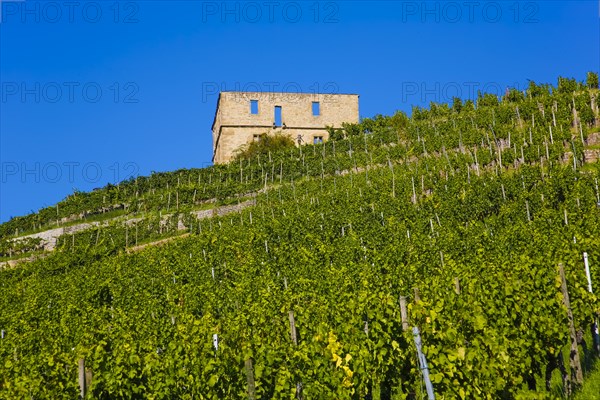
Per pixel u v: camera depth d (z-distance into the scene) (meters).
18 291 38.91
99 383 14.84
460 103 63.88
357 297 19.81
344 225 38.81
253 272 31.88
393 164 53.97
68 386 15.01
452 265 23.58
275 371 15.22
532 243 26.47
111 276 36.84
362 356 14.74
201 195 55.56
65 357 16.38
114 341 20.11
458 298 15.91
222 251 37.97
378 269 27.81
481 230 32.03
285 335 18.30
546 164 44.88
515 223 32.84
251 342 16.12
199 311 28.34
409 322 14.09
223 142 74.38
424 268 27.05
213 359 15.14
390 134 59.28
